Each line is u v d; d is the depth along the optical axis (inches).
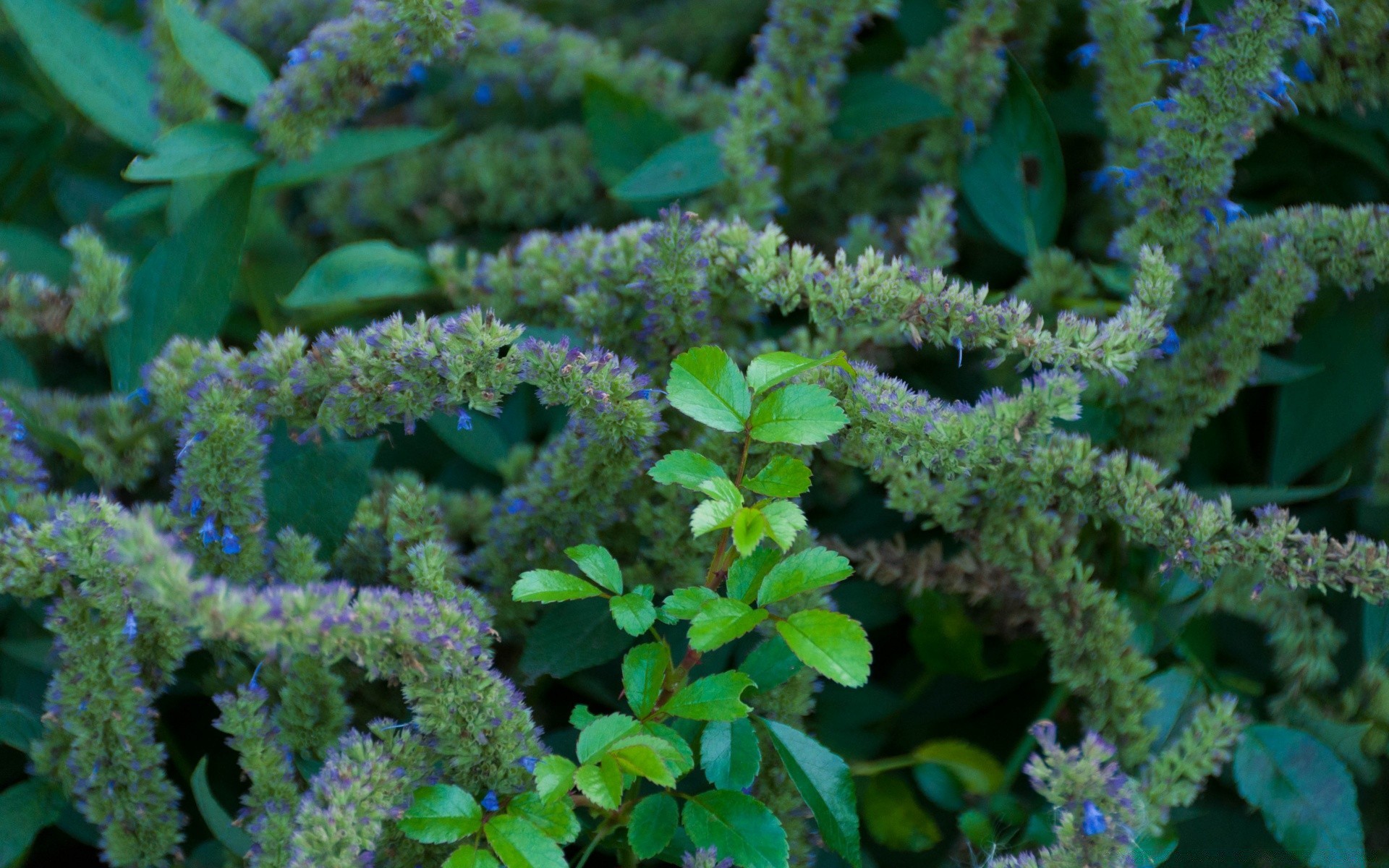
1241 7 40.3
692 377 38.9
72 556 38.0
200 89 43.2
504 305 42.7
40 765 39.8
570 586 38.9
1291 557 39.2
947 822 43.2
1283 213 41.7
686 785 41.5
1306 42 43.1
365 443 41.2
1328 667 42.3
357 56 41.1
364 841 37.4
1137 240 42.2
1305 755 41.3
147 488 43.4
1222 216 42.0
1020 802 42.6
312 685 39.6
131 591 38.0
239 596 36.2
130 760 38.8
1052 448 40.3
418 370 38.6
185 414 39.8
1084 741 39.0
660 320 41.0
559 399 38.9
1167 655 43.2
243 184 42.3
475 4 41.0
